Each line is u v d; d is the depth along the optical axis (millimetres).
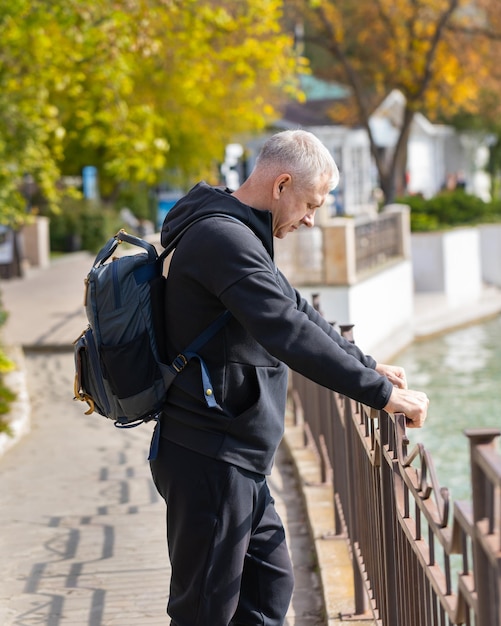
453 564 8641
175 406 4723
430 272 32375
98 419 15070
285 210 4781
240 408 4699
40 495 10688
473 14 44656
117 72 19406
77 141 42375
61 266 41344
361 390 4398
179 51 21328
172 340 4695
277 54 21844
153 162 20875
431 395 18984
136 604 7355
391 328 25875
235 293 4422
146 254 4801
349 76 43656
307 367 4355
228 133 42250
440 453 14008
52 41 19297
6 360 18297
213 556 4676
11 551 8734
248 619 4992
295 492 10547
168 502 4801
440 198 38562
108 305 4656
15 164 19844
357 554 6480
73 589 7723
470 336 27172
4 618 7172
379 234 25688
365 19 42812
